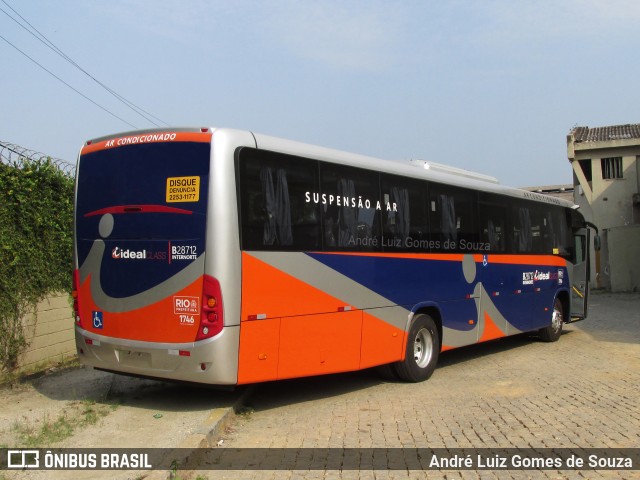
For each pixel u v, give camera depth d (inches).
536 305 506.9
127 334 275.3
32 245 355.6
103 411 275.6
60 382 335.9
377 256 335.9
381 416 289.9
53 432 241.6
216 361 254.8
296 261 286.7
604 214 1145.4
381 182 344.8
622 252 1090.7
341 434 260.7
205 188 260.1
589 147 1142.3
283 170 285.6
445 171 424.5
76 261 296.5
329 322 303.1
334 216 310.3
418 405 311.6
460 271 407.8
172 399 300.8
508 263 466.0
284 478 210.4
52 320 378.0
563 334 595.2
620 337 569.3
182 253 262.4
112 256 281.4
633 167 1130.0
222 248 256.4
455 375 392.2
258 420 284.2
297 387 354.9
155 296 267.7
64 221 383.2
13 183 335.3
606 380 374.0
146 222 272.5
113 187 284.0
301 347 288.5
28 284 353.1
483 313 431.5
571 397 328.2
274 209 278.8
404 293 355.3
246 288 263.1
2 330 333.7
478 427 270.8
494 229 451.5
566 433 261.4
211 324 254.8
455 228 406.6
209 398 303.0
